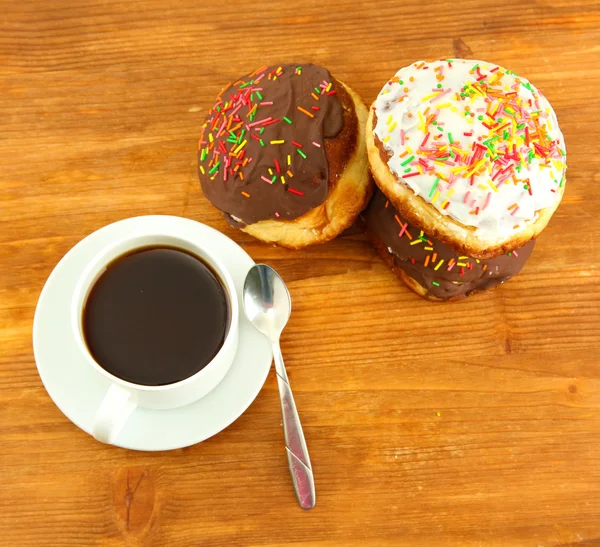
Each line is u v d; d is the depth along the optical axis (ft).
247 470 1.54
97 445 1.55
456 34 1.82
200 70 1.79
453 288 1.59
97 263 1.43
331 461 1.56
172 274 1.47
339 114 1.52
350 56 1.81
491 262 1.56
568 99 1.78
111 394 1.36
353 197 1.57
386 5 1.83
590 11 1.84
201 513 1.52
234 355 1.50
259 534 1.52
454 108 1.45
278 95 1.53
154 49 1.80
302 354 1.62
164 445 1.45
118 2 1.82
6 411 1.57
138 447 1.44
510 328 1.65
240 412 1.48
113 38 1.80
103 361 1.42
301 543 1.52
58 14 1.81
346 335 1.63
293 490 1.54
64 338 1.49
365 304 1.65
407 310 1.65
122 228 1.55
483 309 1.65
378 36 1.82
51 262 1.67
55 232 1.68
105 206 1.70
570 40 1.82
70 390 1.47
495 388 1.61
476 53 1.81
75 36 1.80
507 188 1.42
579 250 1.69
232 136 1.53
